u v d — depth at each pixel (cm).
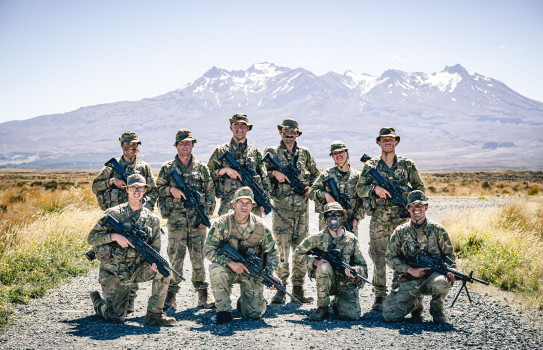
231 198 775
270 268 668
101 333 575
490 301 718
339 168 791
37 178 9350
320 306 653
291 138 800
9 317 628
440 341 545
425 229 656
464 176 10794
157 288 614
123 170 750
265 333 574
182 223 723
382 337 559
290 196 798
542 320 625
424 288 641
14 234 1012
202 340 546
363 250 1180
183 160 739
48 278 828
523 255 937
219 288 636
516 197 3209
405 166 732
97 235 621
